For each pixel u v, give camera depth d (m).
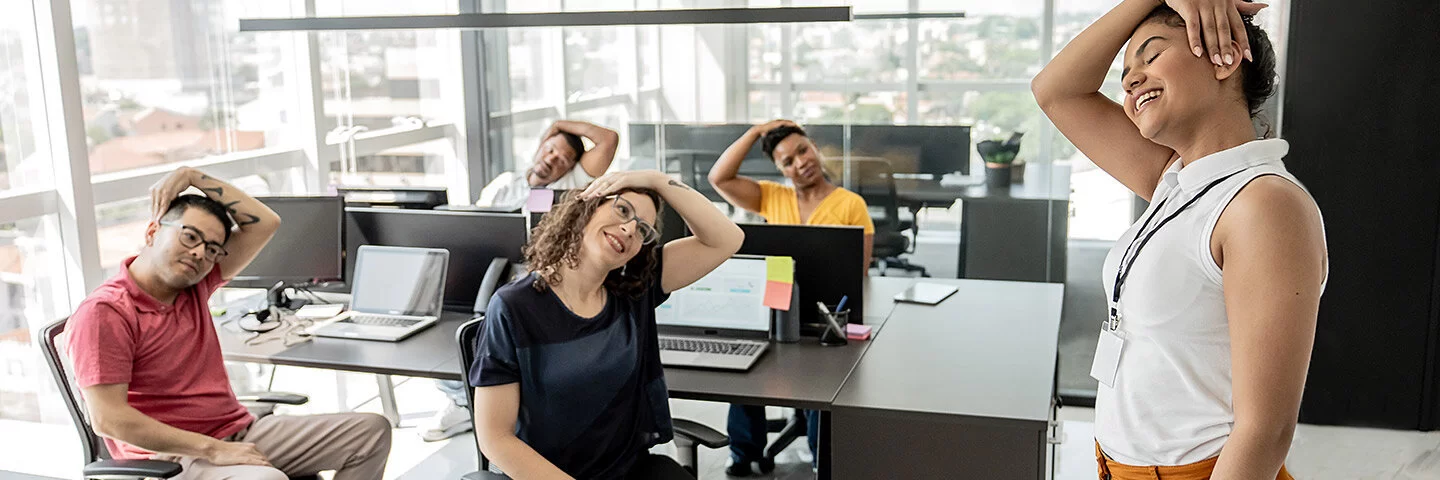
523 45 5.31
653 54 5.14
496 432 2.38
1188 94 1.40
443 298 3.58
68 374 2.78
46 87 3.29
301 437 2.90
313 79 4.39
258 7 4.26
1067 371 4.67
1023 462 2.50
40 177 3.35
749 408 3.80
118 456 2.73
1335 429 4.29
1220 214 1.37
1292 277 1.29
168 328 2.76
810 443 3.71
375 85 4.82
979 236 4.48
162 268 2.73
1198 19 1.39
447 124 5.35
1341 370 4.25
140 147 3.74
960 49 4.48
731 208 4.74
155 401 2.74
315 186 4.46
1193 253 1.40
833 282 3.27
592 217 2.46
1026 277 4.47
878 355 3.04
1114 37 1.64
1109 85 4.35
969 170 4.44
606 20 2.82
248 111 4.26
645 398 2.63
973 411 2.52
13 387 3.34
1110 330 1.57
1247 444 1.33
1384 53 3.89
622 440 2.57
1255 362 1.31
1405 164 3.97
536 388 2.43
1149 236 1.48
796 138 4.23
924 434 2.55
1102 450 1.60
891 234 4.57
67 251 3.40
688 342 3.15
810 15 2.69
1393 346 4.17
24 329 3.36
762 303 3.20
